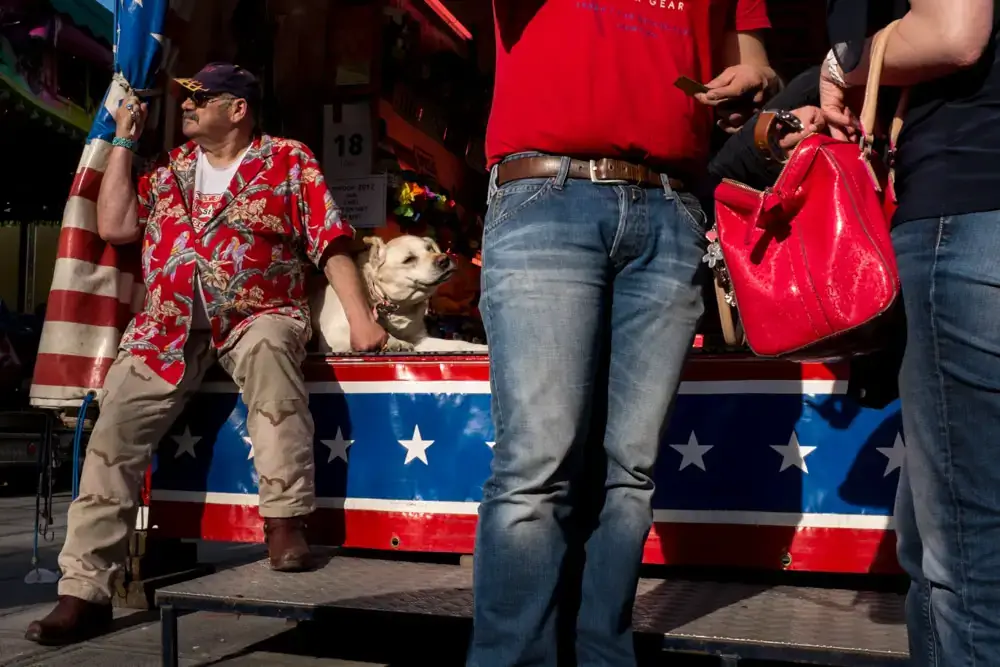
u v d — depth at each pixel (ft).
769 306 5.49
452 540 10.10
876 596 8.30
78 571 10.23
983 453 4.63
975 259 4.59
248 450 11.02
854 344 5.30
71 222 11.32
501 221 6.35
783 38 12.41
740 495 9.15
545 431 6.02
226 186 10.99
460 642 9.97
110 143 11.55
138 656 9.55
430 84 16.11
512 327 6.17
